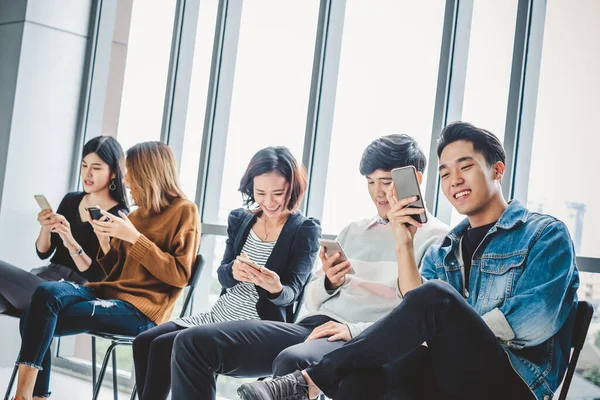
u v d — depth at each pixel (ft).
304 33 12.90
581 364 9.20
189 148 14.52
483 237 7.63
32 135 15.96
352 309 8.43
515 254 7.17
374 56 11.92
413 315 6.44
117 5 16.43
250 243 9.85
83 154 12.71
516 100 10.04
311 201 12.40
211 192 14.06
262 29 13.58
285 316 9.39
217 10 14.16
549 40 9.89
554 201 9.67
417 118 11.26
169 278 10.78
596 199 9.26
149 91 15.46
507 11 10.32
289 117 12.93
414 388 6.84
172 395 8.52
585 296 9.22
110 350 10.50
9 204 15.66
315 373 6.79
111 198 12.82
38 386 11.05
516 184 10.05
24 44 15.72
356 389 6.57
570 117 9.59
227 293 9.82
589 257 9.21
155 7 15.61
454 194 7.65
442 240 8.04
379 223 8.86
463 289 7.70
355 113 12.07
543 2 10.00
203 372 8.36
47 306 10.39
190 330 8.46
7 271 11.80
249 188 9.87
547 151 9.78
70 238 12.24
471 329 6.44
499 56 10.37
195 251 11.20
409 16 11.51
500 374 6.56
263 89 13.43
